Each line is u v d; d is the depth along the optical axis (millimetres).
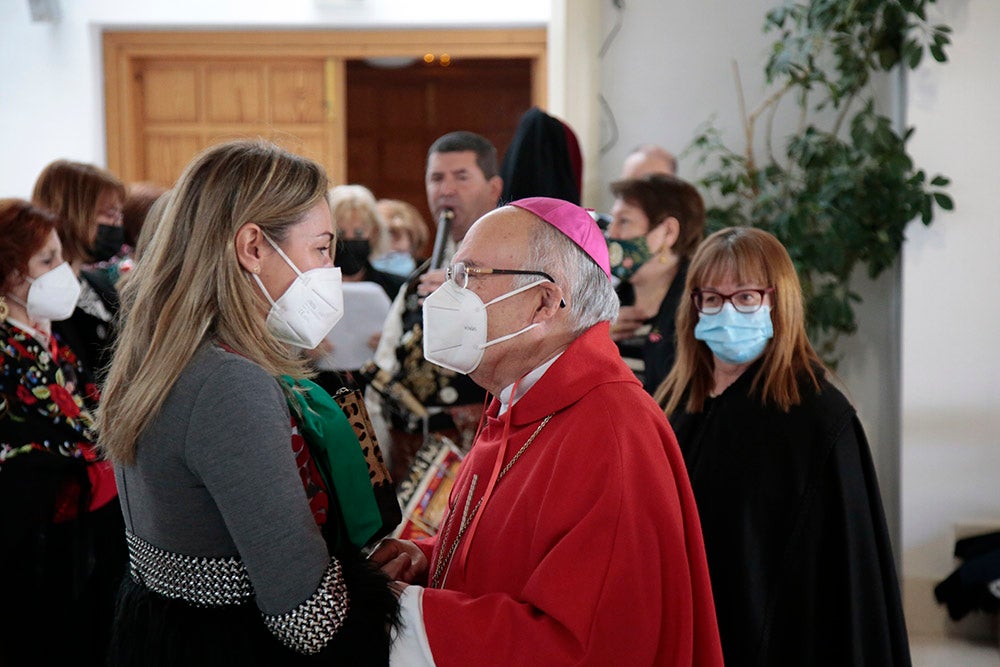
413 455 3080
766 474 2191
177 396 1410
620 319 3018
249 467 1372
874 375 4453
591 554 1477
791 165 4594
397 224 5176
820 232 4160
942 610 3928
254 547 1371
